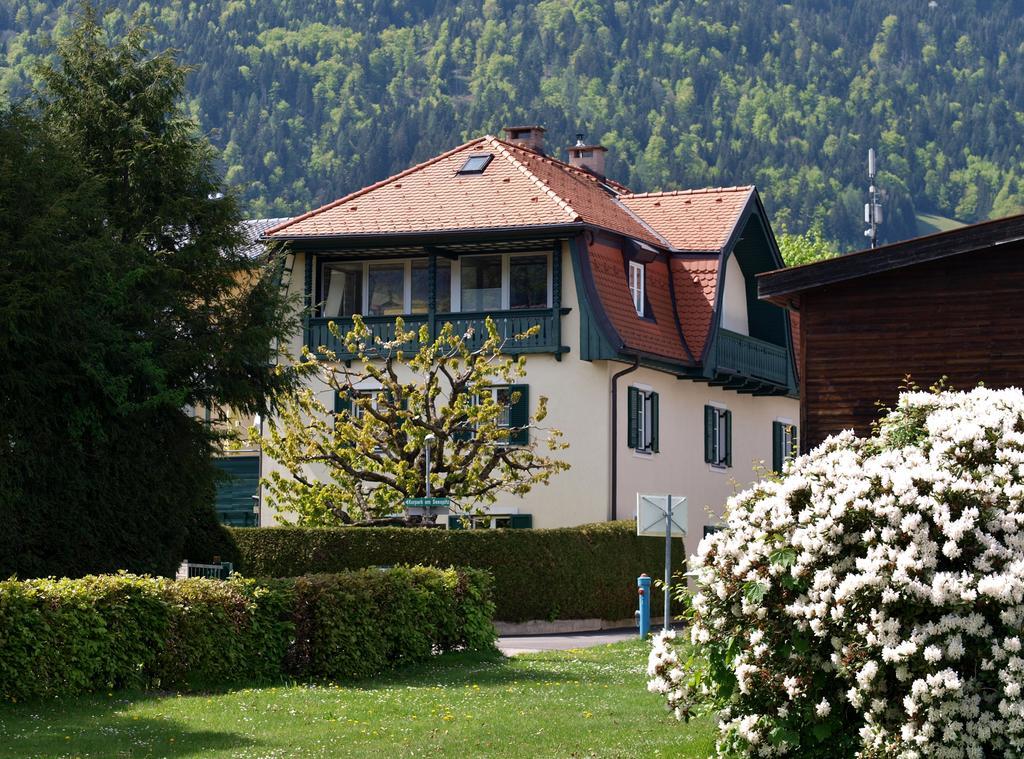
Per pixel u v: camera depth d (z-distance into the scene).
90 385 27.52
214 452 32.09
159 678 20.31
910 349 27.56
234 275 31.78
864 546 12.92
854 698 12.69
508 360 40.69
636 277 43.59
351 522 39.09
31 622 18.58
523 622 35.94
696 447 46.41
